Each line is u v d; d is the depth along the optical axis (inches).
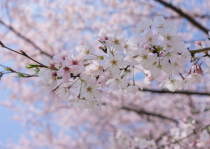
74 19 322.7
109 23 334.0
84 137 374.3
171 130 195.8
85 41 57.6
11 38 304.5
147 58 57.1
